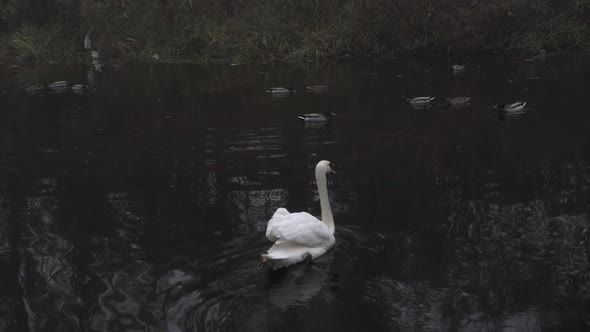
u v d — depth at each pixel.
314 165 11.33
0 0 30.08
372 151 12.22
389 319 6.07
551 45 24.92
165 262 7.32
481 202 9.16
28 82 21.78
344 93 18.33
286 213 7.58
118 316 6.19
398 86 19.09
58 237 8.20
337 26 26.41
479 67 22.11
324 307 6.26
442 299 6.43
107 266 7.27
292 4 27.36
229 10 28.72
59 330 5.99
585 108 15.15
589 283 6.72
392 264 7.18
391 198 9.43
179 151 12.55
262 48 26.12
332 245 7.62
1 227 8.59
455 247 7.62
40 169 11.47
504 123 14.11
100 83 21.20
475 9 26.19
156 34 27.55
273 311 6.20
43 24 29.12
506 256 7.37
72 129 14.66
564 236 7.89
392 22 26.16
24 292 6.73
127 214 8.98
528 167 10.80
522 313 6.17
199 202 9.43
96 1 29.62
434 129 13.84
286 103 17.16
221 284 6.75
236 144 13.00
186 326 5.97
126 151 12.62
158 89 19.78
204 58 26.50
